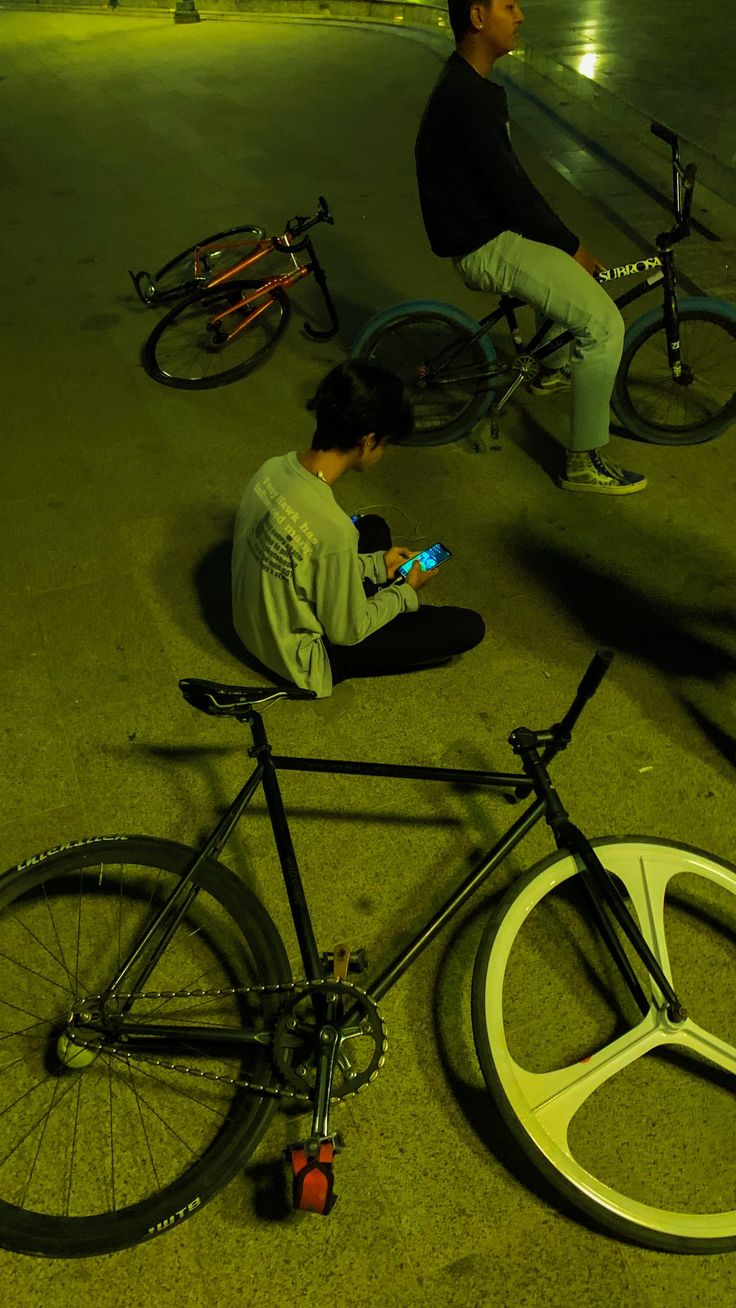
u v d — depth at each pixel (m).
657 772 2.90
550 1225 1.99
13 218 7.05
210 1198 1.95
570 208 6.59
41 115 9.68
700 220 6.35
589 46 10.60
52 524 3.95
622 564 3.67
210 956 2.50
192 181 7.62
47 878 2.12
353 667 3.04
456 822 2.77
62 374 5.03
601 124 8.18
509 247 3.49
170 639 3.40
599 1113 2.19
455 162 3.35
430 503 4.02
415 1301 1.89
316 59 11.17
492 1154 2.10
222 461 4.33
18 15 15.77
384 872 2.65
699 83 9.14
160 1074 2.28
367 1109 2.17
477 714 3.09
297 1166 1.76
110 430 4.56
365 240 6.41
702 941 2.51
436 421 4.52
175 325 5.44
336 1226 2.00
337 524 2.57
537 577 3.62
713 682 3.18
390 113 9.03
